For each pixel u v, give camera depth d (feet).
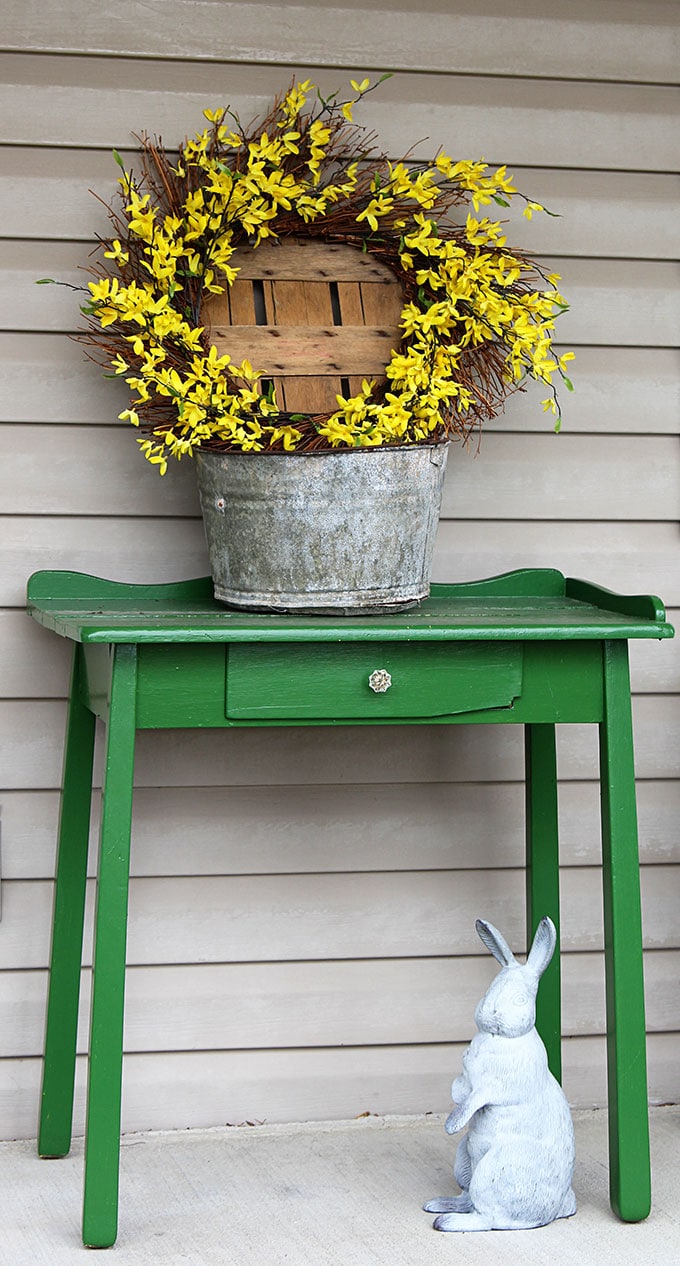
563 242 8.67
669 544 8.96
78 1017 8.34
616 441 8.83
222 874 8.57
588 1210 7.50
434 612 7.75
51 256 8.16
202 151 7.89
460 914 8.84
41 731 8.36
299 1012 8.68
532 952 7.44
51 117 8.11
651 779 8.96
